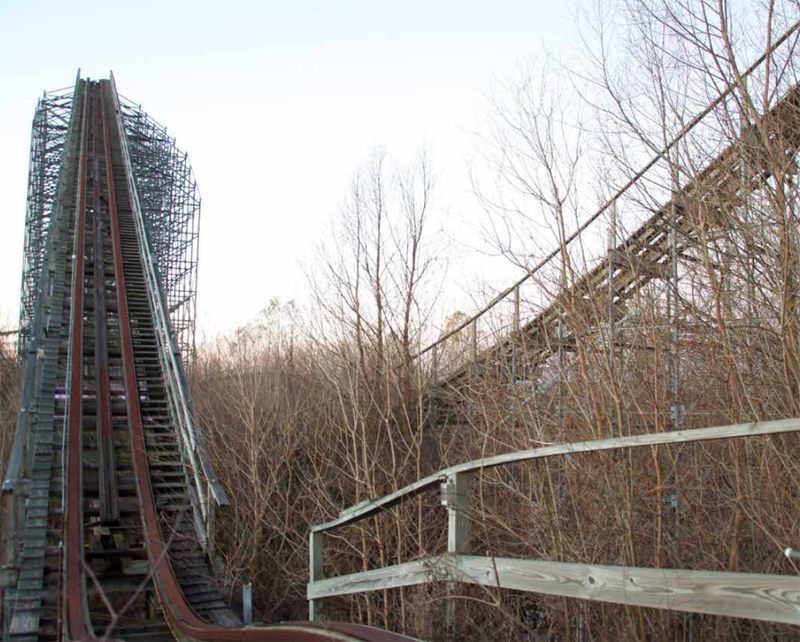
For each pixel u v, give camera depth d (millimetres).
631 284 10023
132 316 21797
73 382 15680
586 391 9312
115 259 24203
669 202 8750
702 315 8742
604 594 4812
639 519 8352
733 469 7824
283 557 15078
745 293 8656
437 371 15562
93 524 12508
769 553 7504
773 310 7797
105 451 14391
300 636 6750
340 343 15922
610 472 8031
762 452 7660
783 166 7465
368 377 15617
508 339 11586
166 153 43375
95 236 26344
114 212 28438
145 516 12609
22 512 12602
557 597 8344
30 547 11461
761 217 7945
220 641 7988
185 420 15344
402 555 12750
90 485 13617
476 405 11688
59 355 18484
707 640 7160
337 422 16469
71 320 18641
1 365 25531
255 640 7398
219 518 15336
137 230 27359
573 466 8750
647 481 8242
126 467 14695
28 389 15031
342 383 15875
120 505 13500
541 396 10797
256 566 14789
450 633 7324
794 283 7680
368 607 11180
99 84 51625
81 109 45906
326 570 14328
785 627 6695
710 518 8086
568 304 9227
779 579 3902
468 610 8250
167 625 10023
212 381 23125
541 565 5312
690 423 8883
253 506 15273
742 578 4070
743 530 7902
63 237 26188
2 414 19391
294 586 14273
